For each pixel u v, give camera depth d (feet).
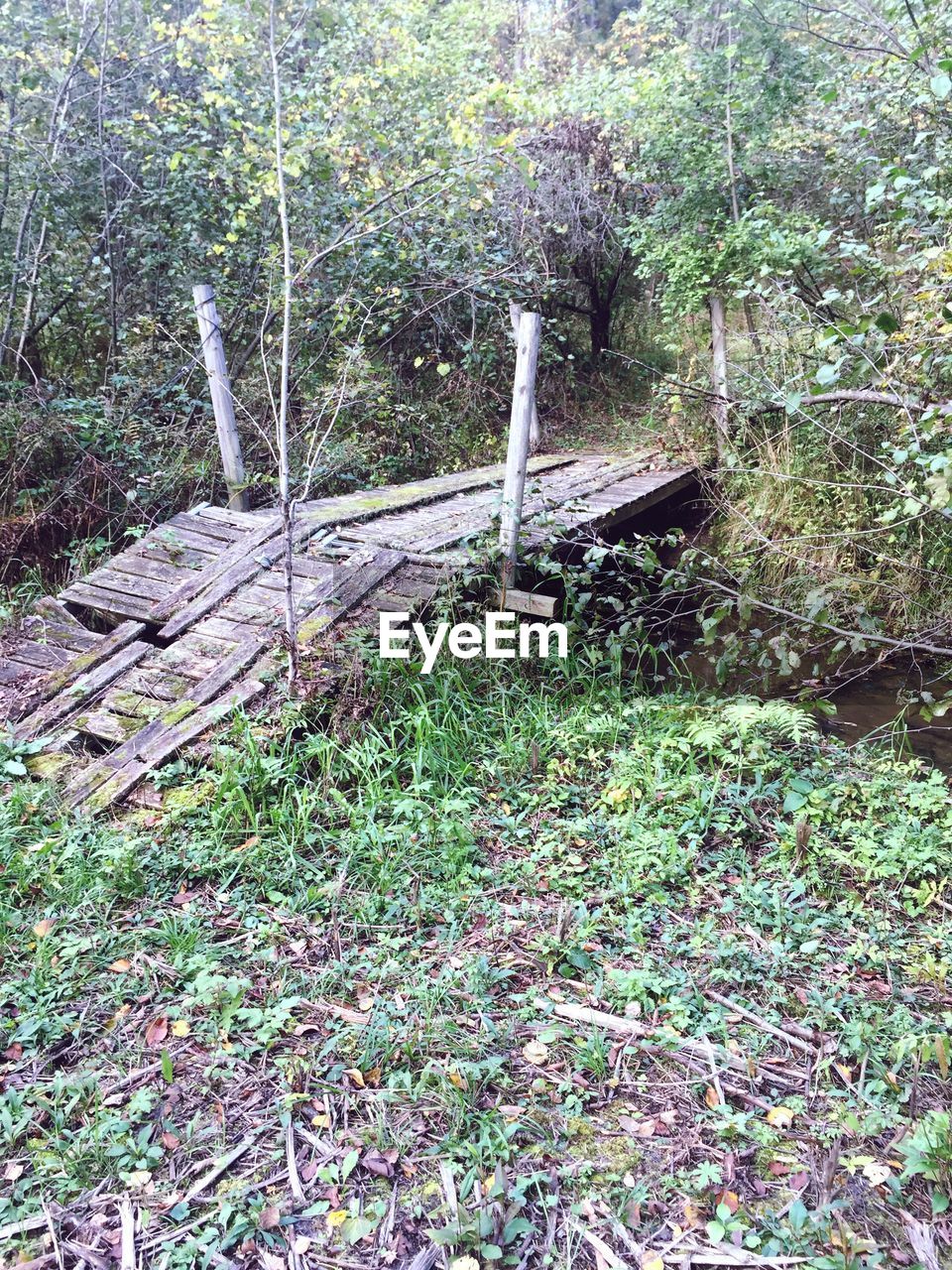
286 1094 8.16
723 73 28.63
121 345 27.30
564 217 34.88
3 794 13.17
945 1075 8.45
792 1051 9.00
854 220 27.35
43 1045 8.71
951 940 10.87
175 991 9.53
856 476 24.22
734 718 15.28
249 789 13.06
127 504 24.23
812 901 11.66
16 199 25.44
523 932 10.78
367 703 15.10
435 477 28.27
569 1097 8.14
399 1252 6.67
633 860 12.13
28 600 20.98
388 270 27.63
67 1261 6.59
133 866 11.18
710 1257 6.64
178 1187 7.22
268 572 18.45
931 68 18.01
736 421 29.60
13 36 24.53
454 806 12.87
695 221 29.94
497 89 18.74
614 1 59.16
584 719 16.44
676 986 9.84
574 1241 6.75
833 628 15.24
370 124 24.61
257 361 29.78
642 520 28.55
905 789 14.24
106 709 15.11
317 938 10.50
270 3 15.37
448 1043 8.82
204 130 24.98
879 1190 7.32
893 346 14.55
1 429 22.91
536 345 18.10
